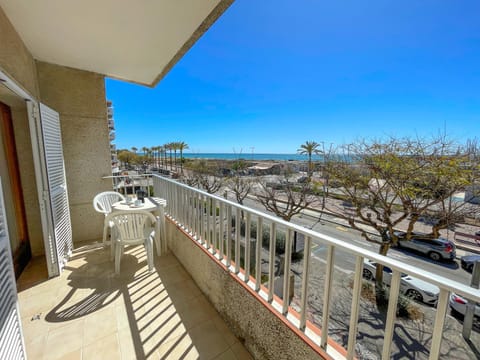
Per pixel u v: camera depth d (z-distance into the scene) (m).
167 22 1.90
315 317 3.22
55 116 2.49
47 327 1.61
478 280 2.47
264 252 5.52
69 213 2.84
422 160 5.33
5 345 0.98
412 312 3.23
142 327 1.64
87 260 2.67
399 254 6.43
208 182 15.19
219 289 1.77
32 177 2.62
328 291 0.99
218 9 1.74
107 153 3.34
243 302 1.48
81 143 3.13
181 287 2.16
